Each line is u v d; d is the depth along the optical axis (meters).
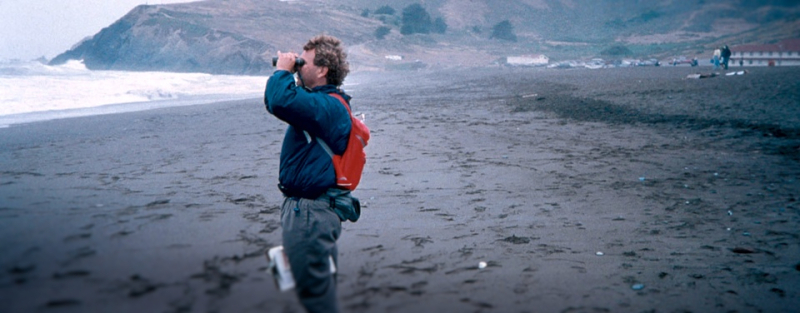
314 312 1.78
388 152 8.34
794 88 21.45
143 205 2.97
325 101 2.58
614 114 14.59
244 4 130.50
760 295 3.07
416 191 5.70
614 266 3.45
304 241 2.27
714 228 4.60
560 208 5.12
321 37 2.83
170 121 13.22
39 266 1.53
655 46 172.12
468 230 4.15
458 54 147.75
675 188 6.17
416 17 169.88
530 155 8.32
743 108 15.30
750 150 8.96
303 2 164.38
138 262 1.73
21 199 2.58
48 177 5.20
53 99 19.70
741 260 3.74
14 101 18.30
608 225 4.57
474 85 34.75
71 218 2.18
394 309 2.05
